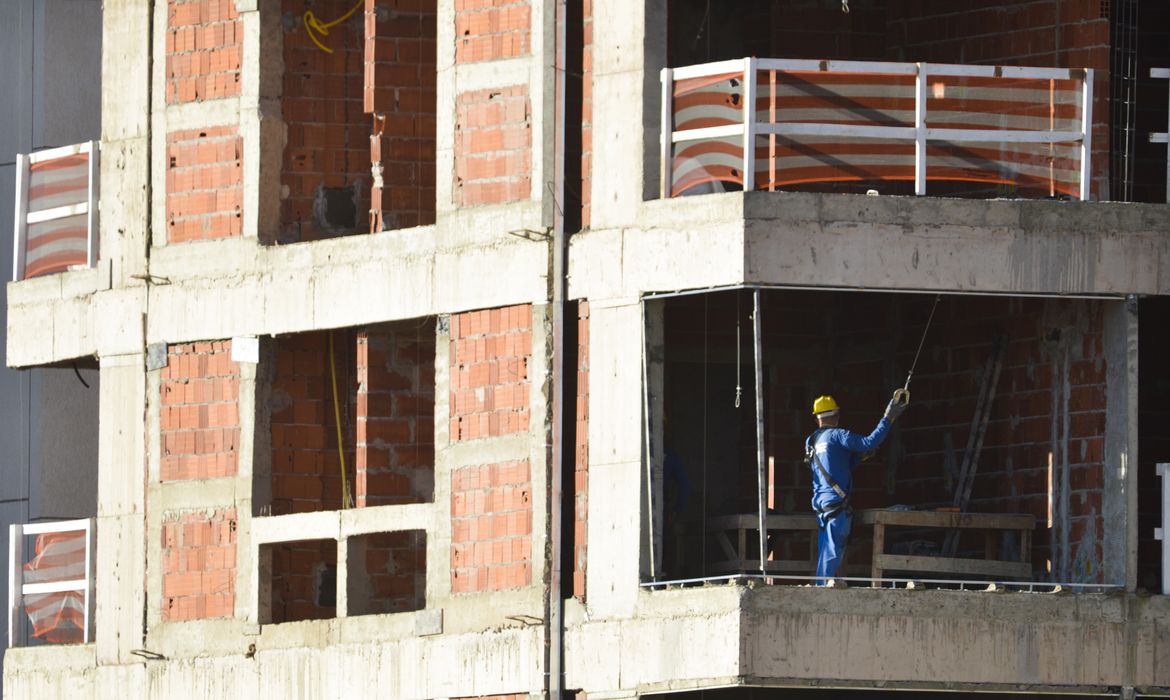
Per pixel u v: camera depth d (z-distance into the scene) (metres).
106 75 95.81
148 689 92.69
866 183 89.12
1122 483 82.31
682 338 90.75
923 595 80.94
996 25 87.50
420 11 90.75
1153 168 88.12
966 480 85.81
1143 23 88.38
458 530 86.56
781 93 81.31
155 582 92.81
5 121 109.38
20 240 97.81
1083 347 84.00
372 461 89.69
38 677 95.88
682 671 81.06
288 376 91.38
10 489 108.56
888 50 90.50
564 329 84.69
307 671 89.06
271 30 91.75
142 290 93.94
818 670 80.31
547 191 85.12
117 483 94.25
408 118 90.44
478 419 86.31
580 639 83.56
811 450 82.75
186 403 92.62
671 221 82.56
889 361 90.12
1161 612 81.81
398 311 88.12
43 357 96.69
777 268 81.12
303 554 91.50
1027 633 81.19
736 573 86.56
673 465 86.06
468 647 85.81
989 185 88.25
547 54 85.56
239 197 91.88
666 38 84.19
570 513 84.56
